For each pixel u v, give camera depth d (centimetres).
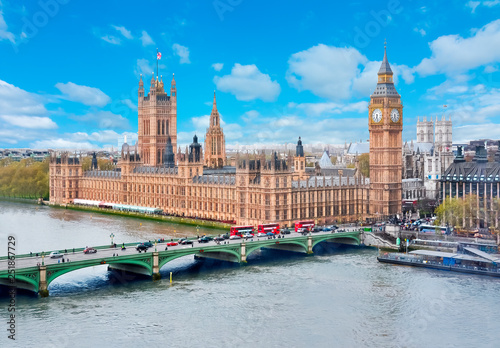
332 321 16150
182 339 14800
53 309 16762
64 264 18088
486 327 15700
